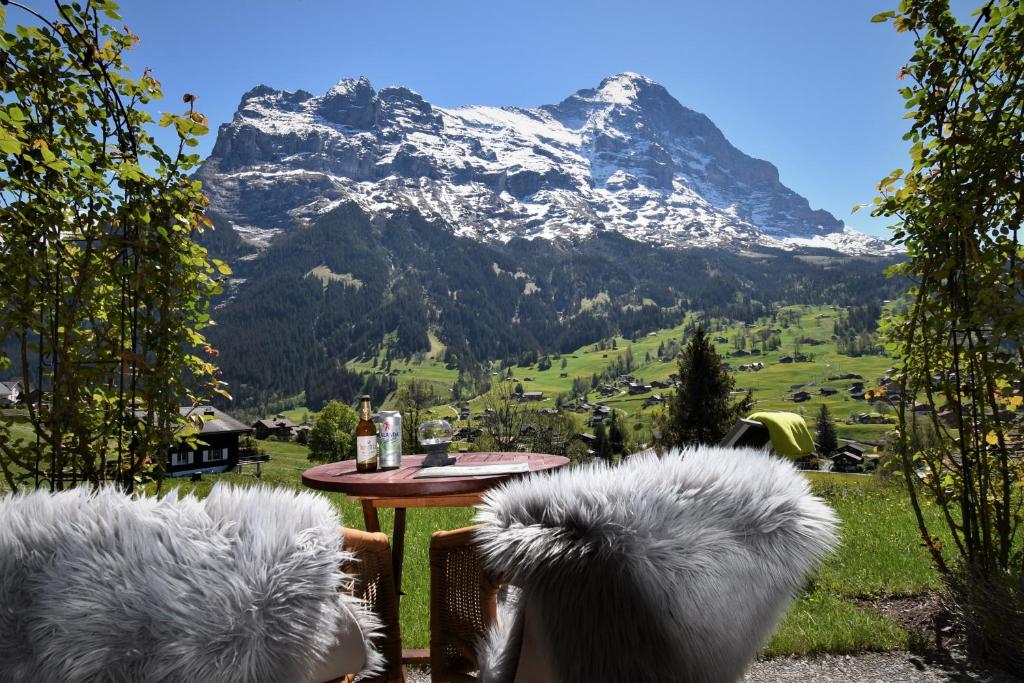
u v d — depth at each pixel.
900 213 3.51
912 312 3.48
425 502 2.57
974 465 3.39
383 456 2.83
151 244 3.04
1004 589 2.98
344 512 6.72
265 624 1.12
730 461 1.33
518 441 40.44
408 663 2.92
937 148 3.43
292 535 1.19
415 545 5.30
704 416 42.28
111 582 1.04
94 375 2.98
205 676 1.07
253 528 1.17
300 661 1.16
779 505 1.27
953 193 3.27
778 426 3.23
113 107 2.96
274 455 93.81
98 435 3.04
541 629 1.26
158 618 1.05
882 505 6.83
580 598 1.20
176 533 1.12
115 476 3.09
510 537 1.26
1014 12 3.10
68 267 3.01
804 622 3.40
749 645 1.26
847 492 8.02
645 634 1.18
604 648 1.20
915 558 4.56
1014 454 3.34
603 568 1.19
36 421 2.91
